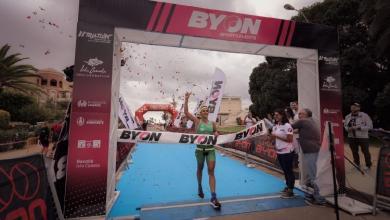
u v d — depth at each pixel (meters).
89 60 3.82
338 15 16.56
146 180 6.24
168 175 6.84
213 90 12.52
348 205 4.10
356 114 6.92
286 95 19.83
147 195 5.00
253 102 25.97
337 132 4.88
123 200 4.69
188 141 4.45
